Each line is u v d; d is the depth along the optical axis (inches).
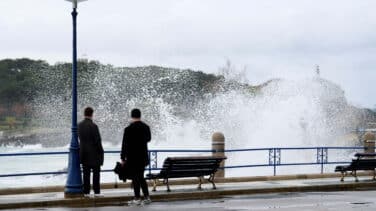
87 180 677.3
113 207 636.1
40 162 2054.6
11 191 716.7
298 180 916.0
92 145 671.1
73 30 679.1
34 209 621.6
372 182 880.3
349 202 685.9
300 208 625.3
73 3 677.3
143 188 665.6
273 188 797.2
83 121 673.6
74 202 655.1
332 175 970.1
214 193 749.9
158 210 604.1
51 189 747.4
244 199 717.9
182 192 732.0
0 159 2182.6
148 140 661.3
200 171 756.6
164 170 733.3
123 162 656.4
